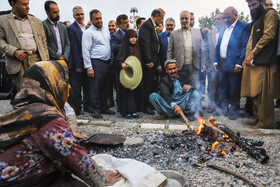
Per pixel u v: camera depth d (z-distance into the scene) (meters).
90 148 3.30
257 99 4.45
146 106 5.94
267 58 4.21
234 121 5.02
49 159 1.47
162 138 3.61
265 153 2.92
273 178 2.51
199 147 3.27
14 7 4.09
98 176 1.53
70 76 5.69
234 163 2.86
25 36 4.18
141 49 5.54
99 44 5.36
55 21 5.17
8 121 1.43
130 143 3.36
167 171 2.12
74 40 5.48
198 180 2.48
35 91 1.47
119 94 5.41
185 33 5.66
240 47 5.10
